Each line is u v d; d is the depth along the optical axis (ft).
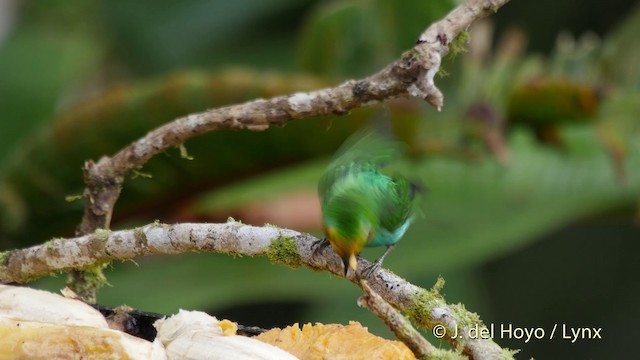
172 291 15.06
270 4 22.98
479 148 15.57
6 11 22.86
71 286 12.37
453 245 15.39
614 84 17.25
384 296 12.02
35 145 14.93
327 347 11.98
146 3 22.89
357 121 13.92
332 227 11.99
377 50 16.60
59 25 22.77
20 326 11.94
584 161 15.98
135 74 22.94
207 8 22.97
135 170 12.42
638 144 16.30
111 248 12.17
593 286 24.09
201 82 14.10
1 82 19.90
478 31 16.53
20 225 15.62
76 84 22.90
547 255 24.18
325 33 16.69
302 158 14.75
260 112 12.21
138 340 11.94
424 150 15.25
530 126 16.44
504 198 15.43
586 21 25.44
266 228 12.09
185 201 15.25
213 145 14.48
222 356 11.91
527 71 16.62
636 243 24.14
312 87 13.93
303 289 15.25
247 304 21.88
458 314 11.99
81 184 15.30
